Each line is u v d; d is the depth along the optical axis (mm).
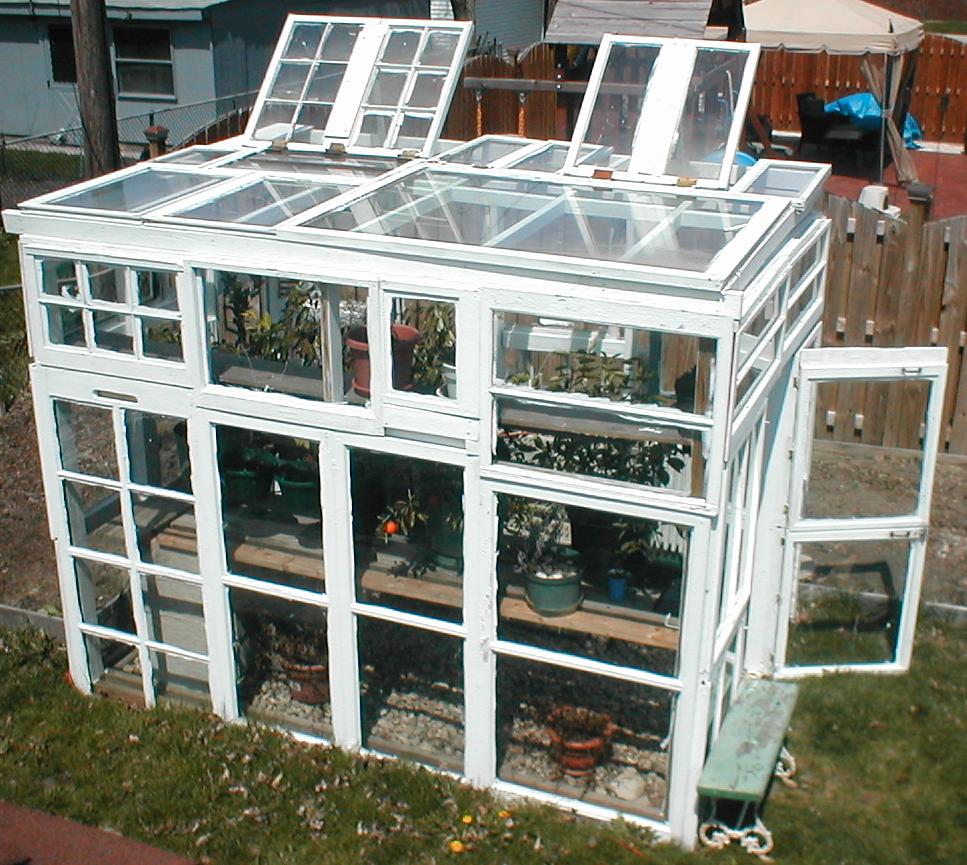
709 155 6094
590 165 6199
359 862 4973
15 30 18281
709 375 4484
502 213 5355
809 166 6359
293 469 5891
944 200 14656
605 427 4766
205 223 5098
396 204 5500
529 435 5168
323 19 7461
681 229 5082
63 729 5801
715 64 6305
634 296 4469
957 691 6090
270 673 6109
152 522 5891
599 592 5414
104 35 9953
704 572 4691
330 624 5445
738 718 5398
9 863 4973
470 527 4984
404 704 5934
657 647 5203
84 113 10039
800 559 6426
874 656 6344
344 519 5227
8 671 6223
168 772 5504
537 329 5059
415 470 5488
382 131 6969
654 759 5555
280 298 6320
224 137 12750
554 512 5398
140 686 6129
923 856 5027
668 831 5141
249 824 5199
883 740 5758
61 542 5832
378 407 4961
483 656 5176
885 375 5805
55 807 5309
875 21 15258
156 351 5551
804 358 5750
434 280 4734
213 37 17375
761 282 4746
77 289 5543
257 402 5160
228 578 5559
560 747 5410
